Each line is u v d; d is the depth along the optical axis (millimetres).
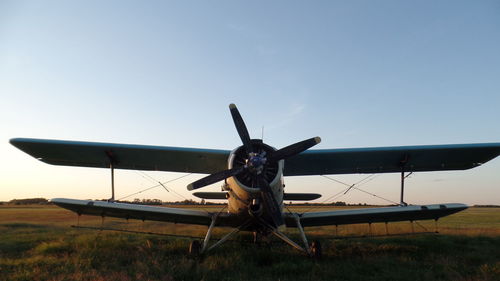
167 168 8078
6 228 12445
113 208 6441
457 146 6605
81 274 4531
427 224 17219
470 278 4559
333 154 7066
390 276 4723
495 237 10047
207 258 5875
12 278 4438
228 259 5688
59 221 17672
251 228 7105
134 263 5484
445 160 7398
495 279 4539
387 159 7410
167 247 7367
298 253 6785
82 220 18781
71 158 7492
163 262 5383
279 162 6059
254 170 5746
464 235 10633
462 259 6141
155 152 7023
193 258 6012
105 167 7969
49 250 6656
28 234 10188
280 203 6328
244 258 6000
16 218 20656
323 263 5668
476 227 14836
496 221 20422
